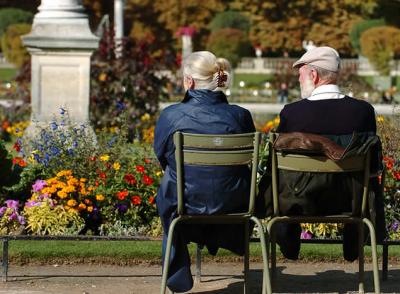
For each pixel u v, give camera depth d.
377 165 9.59
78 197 13.34
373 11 73.12
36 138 17.67
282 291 10.73
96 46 20.31
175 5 71.88
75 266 11.90
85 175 13.77
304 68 9.98
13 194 13.73
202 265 12.02
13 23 69.00
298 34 72.69
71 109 20.44
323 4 72.62
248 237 9.71
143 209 13.48
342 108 9.76
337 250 12.24
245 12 73.19
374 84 56.97
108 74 24.86
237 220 9.58
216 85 9.80
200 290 10.76
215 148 9.34
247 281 9.81
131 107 24.88
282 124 9.91
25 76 28.48
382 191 10.06
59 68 20.39
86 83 20.42
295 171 9.39
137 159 14.29
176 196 9.59
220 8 72.75
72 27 20.28
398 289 10.89
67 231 12.90
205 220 9.49
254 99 49.16
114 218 13.38
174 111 9.69
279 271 11.78
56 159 14.02
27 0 75.62
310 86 9.96
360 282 10.05
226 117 9.66
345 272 11.73
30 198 13.55
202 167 9.35
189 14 72.31
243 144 9.40
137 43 25.94
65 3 20.34
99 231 13.27
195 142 9.32
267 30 72.88
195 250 12.03
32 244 12.22
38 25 20.31
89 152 14.23
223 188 9.38
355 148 9.32
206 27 72.31
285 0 72.81
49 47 20.23
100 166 13.87
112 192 13.39
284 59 70.19
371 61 61.47
